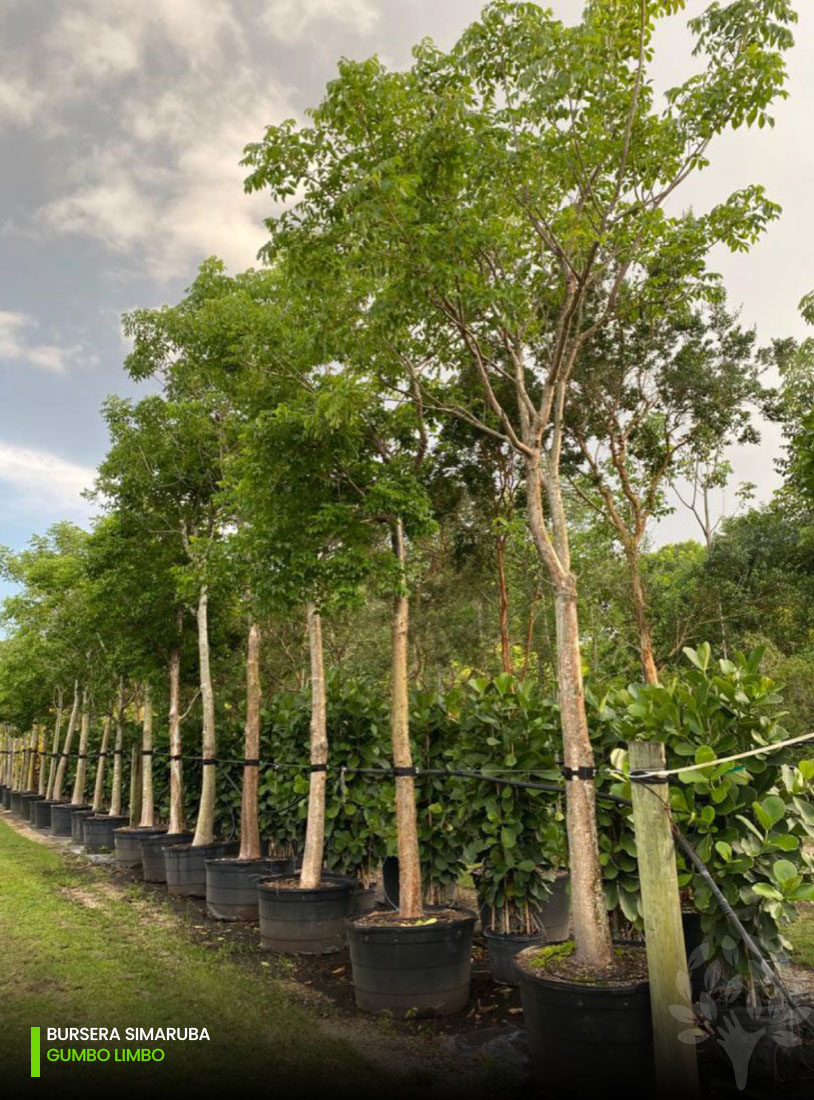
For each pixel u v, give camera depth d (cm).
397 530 668
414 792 651
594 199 558
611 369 1606
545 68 466
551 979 411
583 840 458
